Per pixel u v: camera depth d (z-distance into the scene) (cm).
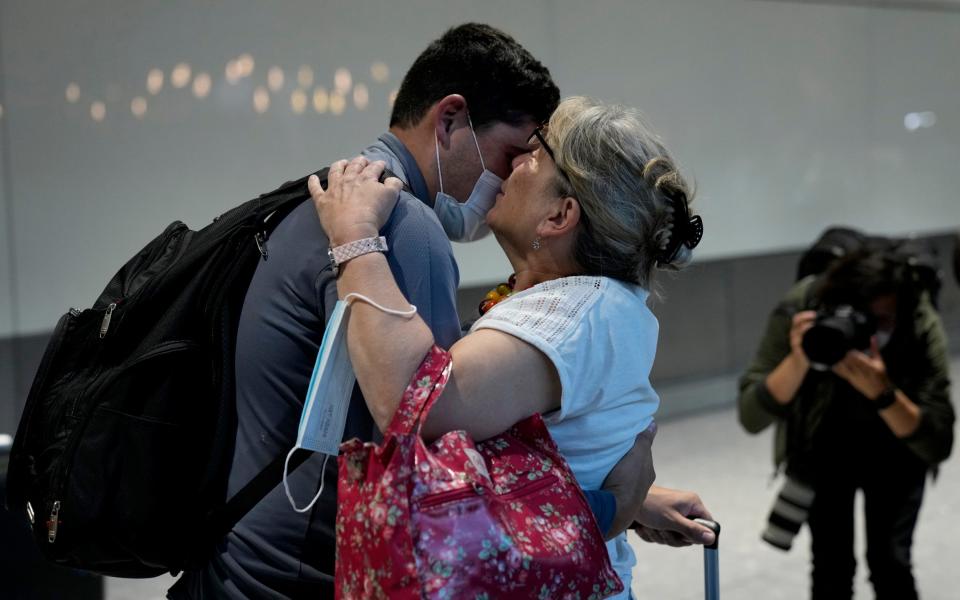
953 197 861
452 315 138
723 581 413
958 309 877
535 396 125
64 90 469
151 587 407
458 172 156
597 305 129
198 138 498
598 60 618
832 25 753
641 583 413
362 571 113
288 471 136
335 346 125
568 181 134
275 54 512
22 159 466
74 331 150
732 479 546
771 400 296
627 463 138
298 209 141
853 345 277
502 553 113
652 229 135
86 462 132
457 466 115
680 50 660
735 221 704
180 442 135
